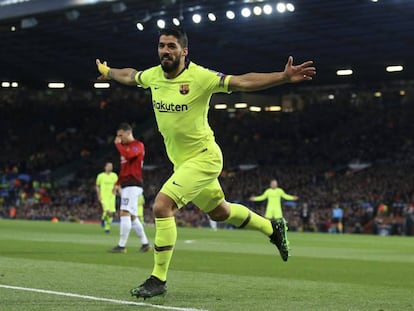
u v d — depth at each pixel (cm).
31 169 6631
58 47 5100
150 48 5016
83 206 5459
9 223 4119
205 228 4209
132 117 7175
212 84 841
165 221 831
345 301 879
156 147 6531
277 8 3541
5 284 987
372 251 2078
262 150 6256
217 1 3641
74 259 1495
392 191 4894
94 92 7538
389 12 3700
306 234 3638
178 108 858
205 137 875
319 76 5969
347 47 4656
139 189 1738
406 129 5931
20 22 4262
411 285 1101
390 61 5150
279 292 962
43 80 6694
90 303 806
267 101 6950
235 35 4422
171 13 3981
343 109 6494
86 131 7144
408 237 3469
